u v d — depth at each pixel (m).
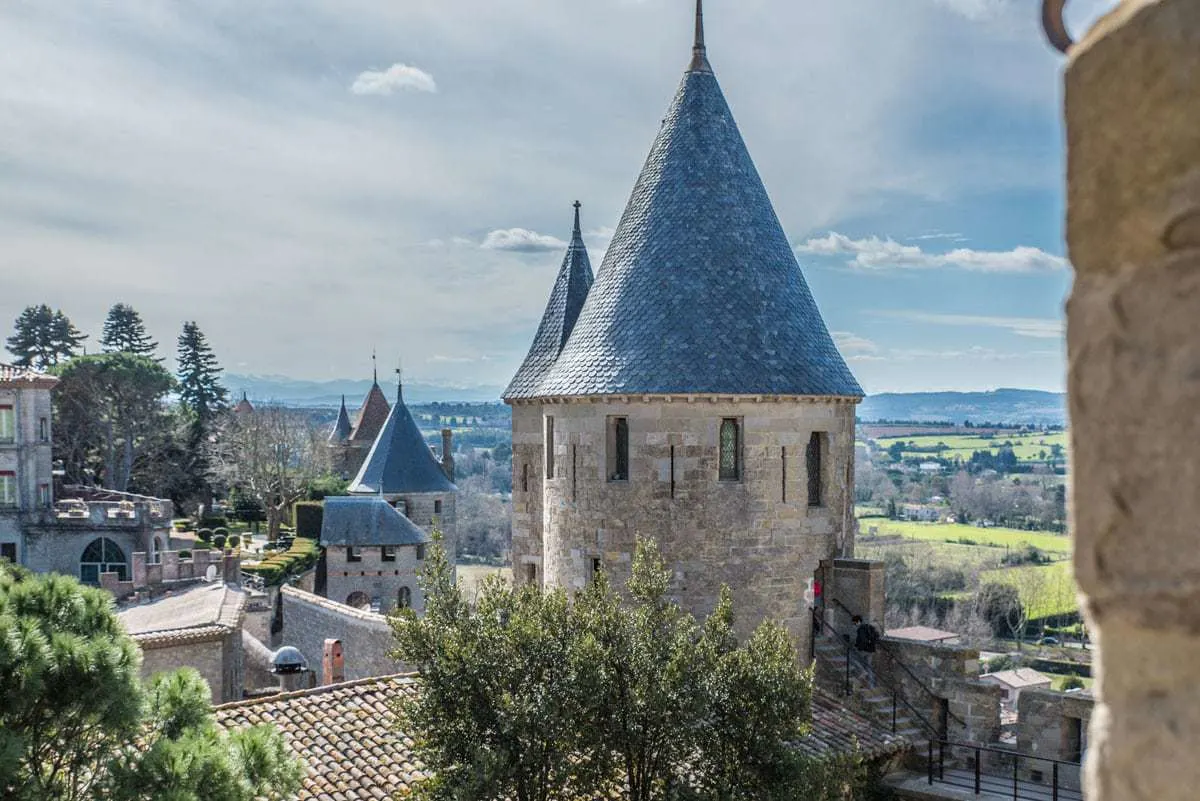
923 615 77.62
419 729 17.06
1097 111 2.58
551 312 33.72
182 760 12.04
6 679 11.70
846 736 22.98
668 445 26.02
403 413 87.31
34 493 78.81
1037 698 22.69
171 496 110.38
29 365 122.69
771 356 26.62
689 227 27.70
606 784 17.23
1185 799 2.40
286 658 34.44
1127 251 2.53
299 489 103.81
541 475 31.66
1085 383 2.61
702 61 29.31
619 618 17.62
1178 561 2.40
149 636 32.56
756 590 26.30
